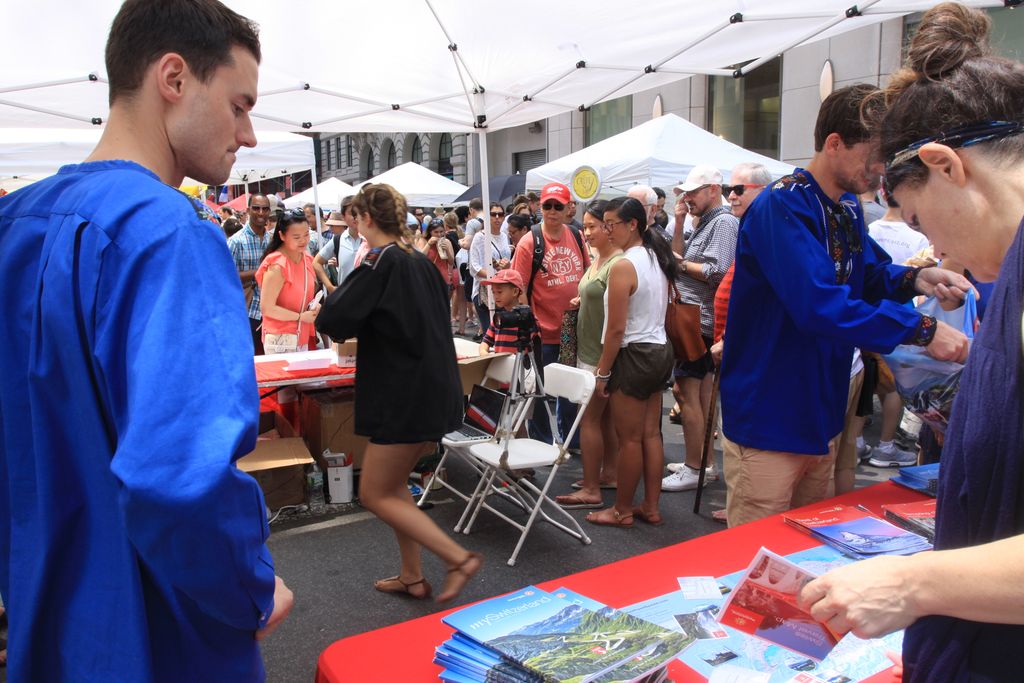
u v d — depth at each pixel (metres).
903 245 3.88
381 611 3.21
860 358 2.69
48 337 0.93
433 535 2.90
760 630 1.24
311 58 4.38
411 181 14.05
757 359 2.19
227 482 0.82
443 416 2.92
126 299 0.89
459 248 12.06
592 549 3.80
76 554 0.96
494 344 4.68
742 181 4.51
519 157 21.78
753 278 2.16
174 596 0.92
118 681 0.91
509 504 4.45
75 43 3.91
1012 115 0.95
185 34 1.04
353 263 8.38
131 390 0.84
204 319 0.89
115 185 0.95
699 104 14.22
